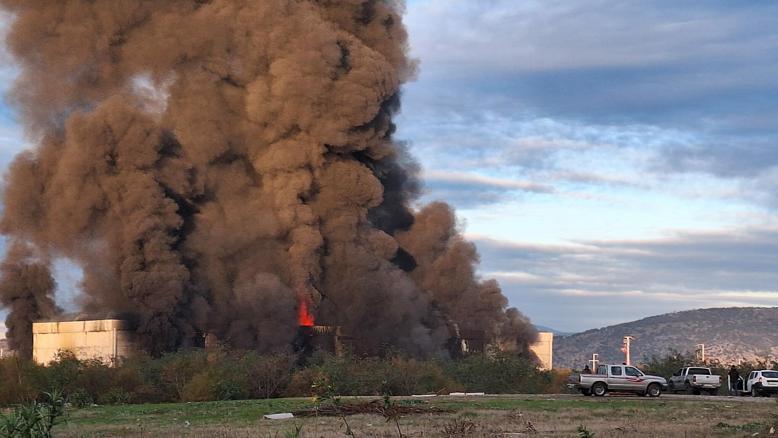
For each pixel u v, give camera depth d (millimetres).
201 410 38469
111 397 48500
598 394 49250
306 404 40625
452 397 48406
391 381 54469
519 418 32906
